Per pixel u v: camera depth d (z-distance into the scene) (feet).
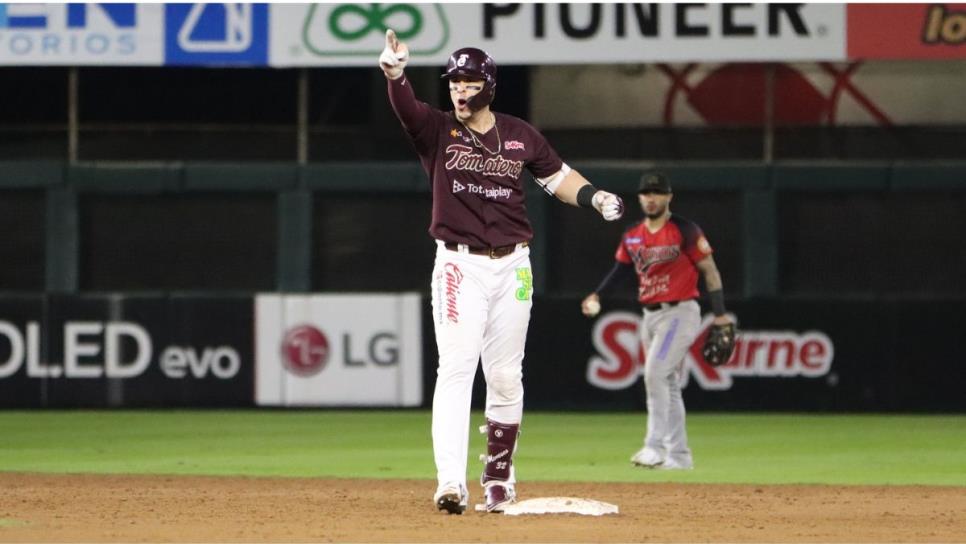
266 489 104.73
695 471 124.36
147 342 186.60
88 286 192.34
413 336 185.98
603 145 193.47
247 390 186.39
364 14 178.29
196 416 179.63
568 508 85.97
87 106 194.70
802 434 159.53
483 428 86.38
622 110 193.36
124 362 186.39
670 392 123.34
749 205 186.91
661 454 123.65
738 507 93.86
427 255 191.83
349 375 185.98
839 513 90.17
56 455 136.87
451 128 82.12
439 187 82.23
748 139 192.03
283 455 137.90
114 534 75.72
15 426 166.61
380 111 193.36
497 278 82.64
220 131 194.59
